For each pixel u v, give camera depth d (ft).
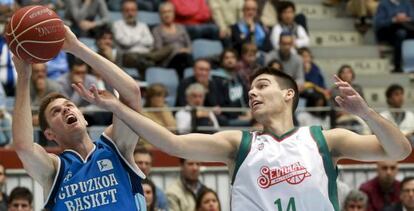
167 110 43.55
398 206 40.04
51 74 46.80
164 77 50.11
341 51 60.44
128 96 21.75
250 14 55.06
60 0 53.62
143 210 22.31
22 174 41.45
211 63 49.96
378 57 60.90
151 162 39.75
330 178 21.98
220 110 44.47
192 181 39.32
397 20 59.72
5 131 42.39
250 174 21.91
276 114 22.57
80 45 21.67
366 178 45.73
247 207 21.83
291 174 21.75
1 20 50.37
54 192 22.00
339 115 46.52
